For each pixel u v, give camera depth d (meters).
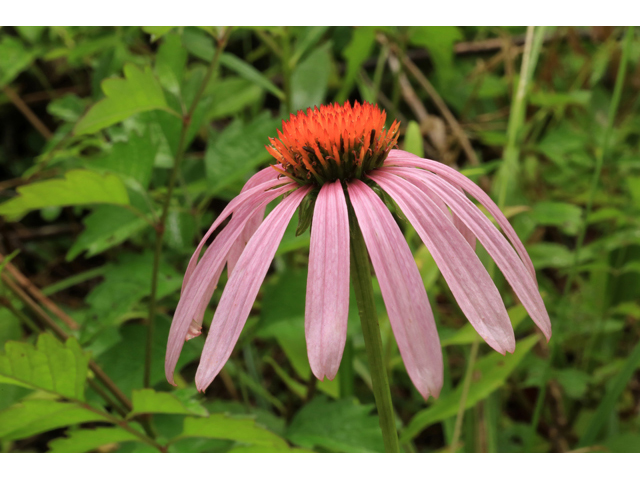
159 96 0.20
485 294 0.12
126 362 0.23
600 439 0.30
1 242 0.32
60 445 0.17
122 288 0.23
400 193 0.13
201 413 0.17
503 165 0.29
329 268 0.12
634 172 0.38
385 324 0.26
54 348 0.16
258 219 0.17
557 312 0.34
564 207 0.31
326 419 0.22
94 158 0.22
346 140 0.14
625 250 0.33
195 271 0.14
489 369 0.23
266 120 0.25
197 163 0.33
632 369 0.25
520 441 0.33
